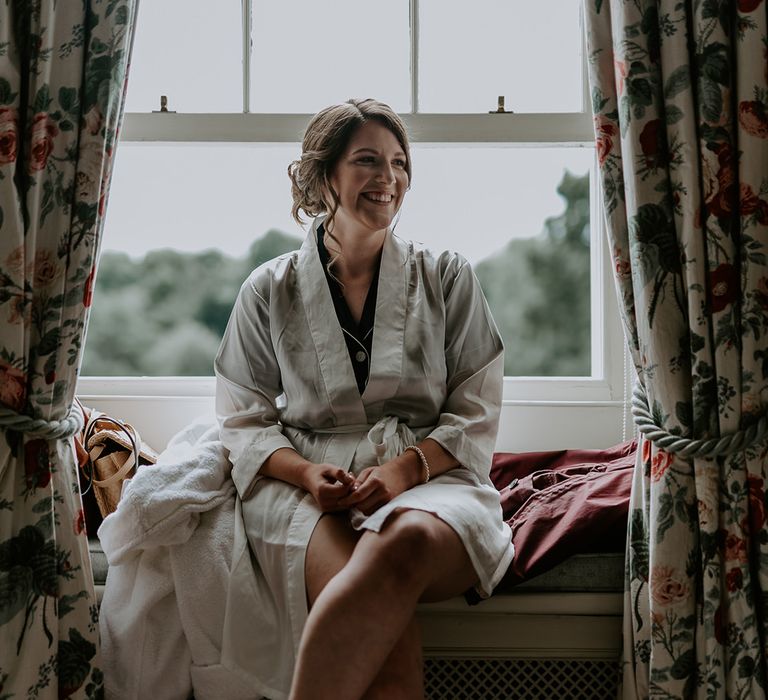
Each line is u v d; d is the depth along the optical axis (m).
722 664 1.49
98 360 2.69
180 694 1.55
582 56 2.14
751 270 1.50
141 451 1.94
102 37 1.59
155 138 2.12
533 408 2.14
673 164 1.53
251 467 1.66
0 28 1.53
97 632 1.58
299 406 1.72
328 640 1.28
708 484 1.49
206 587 1.54
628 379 2.13
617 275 1.61
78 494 1.61
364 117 1.70
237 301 1.82
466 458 1.65
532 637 1.62
